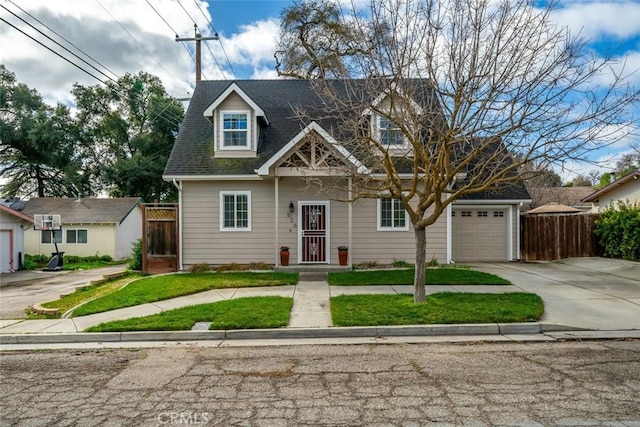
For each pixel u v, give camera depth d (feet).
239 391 15.33
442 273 39.27
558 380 15.75
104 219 85.71
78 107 125.49
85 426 12.76
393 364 18.10
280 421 12.76
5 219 66.85
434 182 26.48
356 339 22.52
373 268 45.44
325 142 40.70
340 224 46.96
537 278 37.40
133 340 23.21
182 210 47.03
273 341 22.47
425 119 28.37
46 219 69.00
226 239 47.26
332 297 30.50
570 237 52.44
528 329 23.13
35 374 17.78
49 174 128.77
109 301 30.94
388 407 13.60
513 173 38.14
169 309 28.30
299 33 77.46
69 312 28.58
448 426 12.17
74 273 63.87
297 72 77.41
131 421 13.01
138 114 128.06
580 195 106.63
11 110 121.19
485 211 53.06
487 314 24.64
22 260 70.59
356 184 32.91
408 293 31.27
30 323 26.21
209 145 49.85
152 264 46.62
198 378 16.84
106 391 15.65
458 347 20.63
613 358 18.38
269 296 31.40
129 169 115.75
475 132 25.73
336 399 14.37
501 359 18.51
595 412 12.95
